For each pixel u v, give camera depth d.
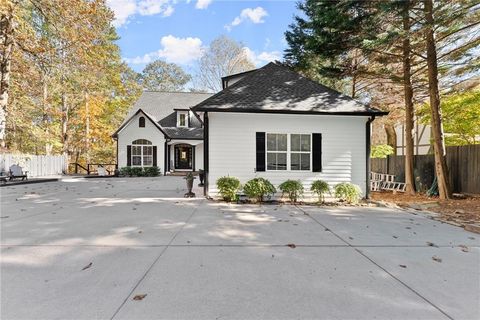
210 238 4.70
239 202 8.57
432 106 9.44
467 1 7.55
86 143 24.27
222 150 9.33
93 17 15.18
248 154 9.40
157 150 20.69
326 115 9.42
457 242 4.55
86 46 15.16
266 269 3.40
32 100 18.73
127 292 2.79
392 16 9.06
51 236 4.72
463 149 9.59
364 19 9.32
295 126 9.52
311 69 14.92
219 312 2.45
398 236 4.90
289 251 4.07
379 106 15.05
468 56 9.67
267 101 9.44
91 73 17.47
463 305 2.60
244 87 10.16
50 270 3.32
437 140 9.43
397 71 11.77
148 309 2.49
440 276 3.23
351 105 9.58
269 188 8.59
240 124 9.37
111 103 26.86
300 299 2.69
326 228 5.46
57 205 7.75
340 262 3.65
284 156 9.55
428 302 2.65
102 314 2.41
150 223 5.71
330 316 2.41
